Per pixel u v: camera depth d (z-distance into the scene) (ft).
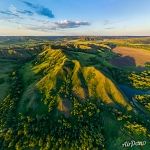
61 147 361.10
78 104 470.80
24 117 428.15
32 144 363.97
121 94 526.57
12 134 383.45
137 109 506.89
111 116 454.40
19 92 528.22
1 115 438.81
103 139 385.09
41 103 472.85
